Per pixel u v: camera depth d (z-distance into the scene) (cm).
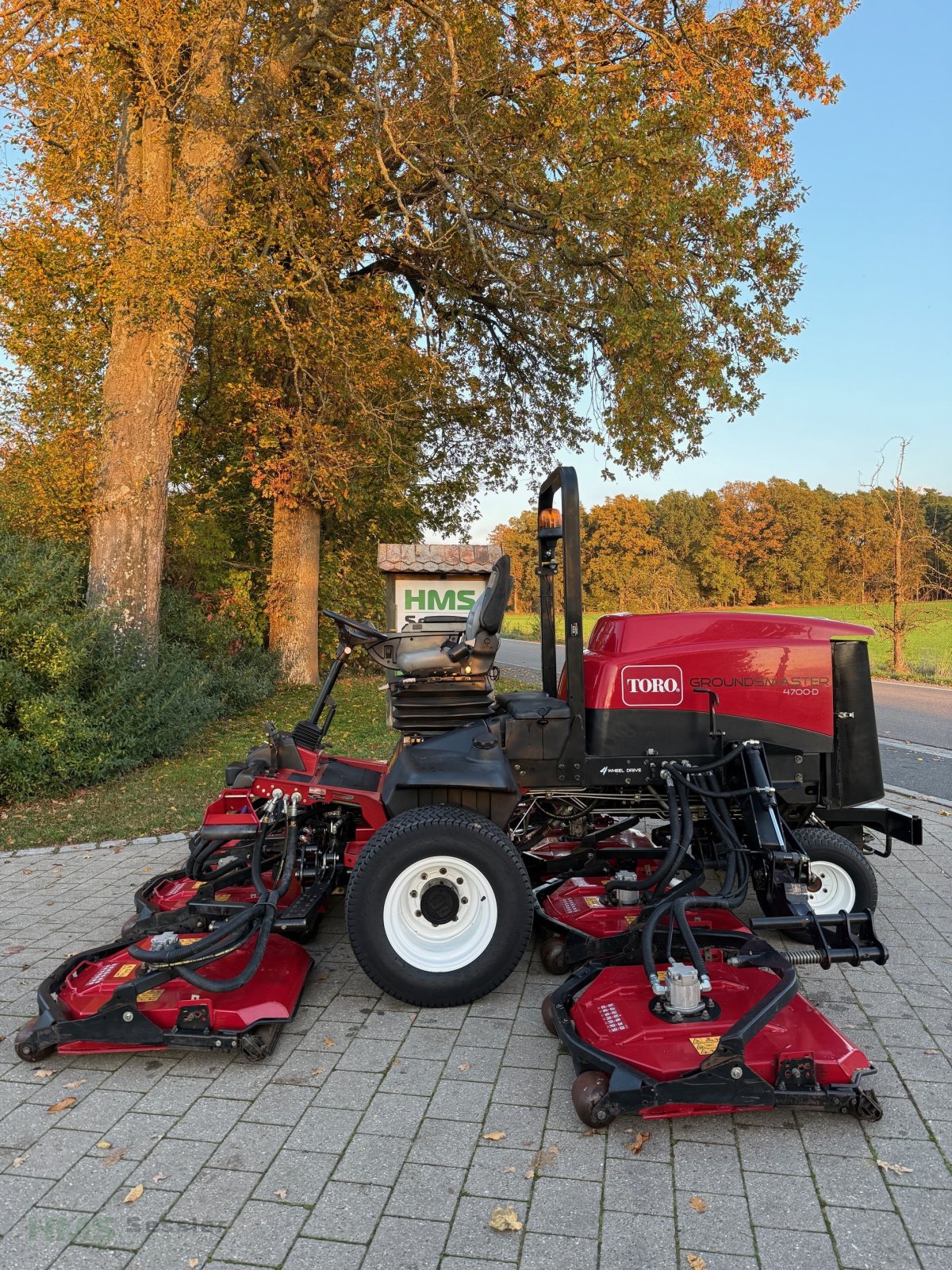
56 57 1036
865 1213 250
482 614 415
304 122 1220
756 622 439
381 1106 309
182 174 1131
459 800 389
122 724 894
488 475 1939
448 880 379
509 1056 343
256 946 355
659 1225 246
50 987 357
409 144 1171
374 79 1169
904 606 2188
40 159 1098
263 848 450
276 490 1449
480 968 374
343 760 492
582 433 1809
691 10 1172
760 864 386
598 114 1093
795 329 1305
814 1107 292
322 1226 247
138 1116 305
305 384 1388
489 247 1317
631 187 1076
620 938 396
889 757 1015
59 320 1143
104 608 980
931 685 1828
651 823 566
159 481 1097
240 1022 339
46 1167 276
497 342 1731
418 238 1385
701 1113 292
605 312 1273
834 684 440
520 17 1137
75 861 620
